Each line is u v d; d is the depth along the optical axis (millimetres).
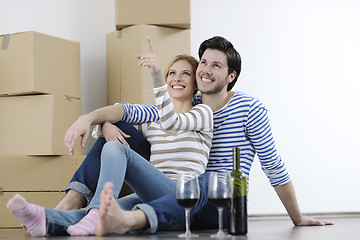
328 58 5977
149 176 2787
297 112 5855
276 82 5793
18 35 4336
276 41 5812
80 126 2990
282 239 2504
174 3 4621
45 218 2527
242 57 5703
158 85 2859
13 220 4176
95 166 3023
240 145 3238
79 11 5230
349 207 5996
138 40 4594
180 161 3035
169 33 4668
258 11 5773
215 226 3053
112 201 2367
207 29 5613
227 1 5684
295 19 5883
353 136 6047
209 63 3232
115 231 2453
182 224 2869
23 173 4230
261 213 5668
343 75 6023
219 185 2539
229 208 2676
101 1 5312
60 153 4316
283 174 3348
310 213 5859
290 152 5820
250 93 5711
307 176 5867
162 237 2502
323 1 5973
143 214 2529
